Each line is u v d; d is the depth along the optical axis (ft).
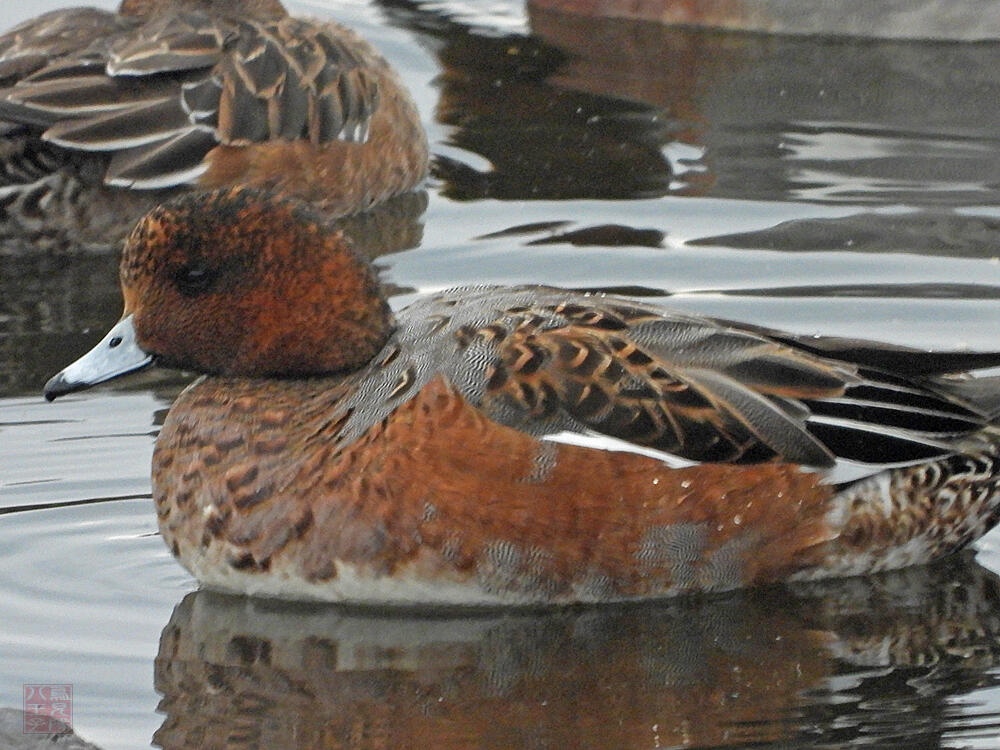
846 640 32.71
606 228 51.39
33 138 52.65
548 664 31.73
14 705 30.09
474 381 32.83
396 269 49.14
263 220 34.76
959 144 57.26
